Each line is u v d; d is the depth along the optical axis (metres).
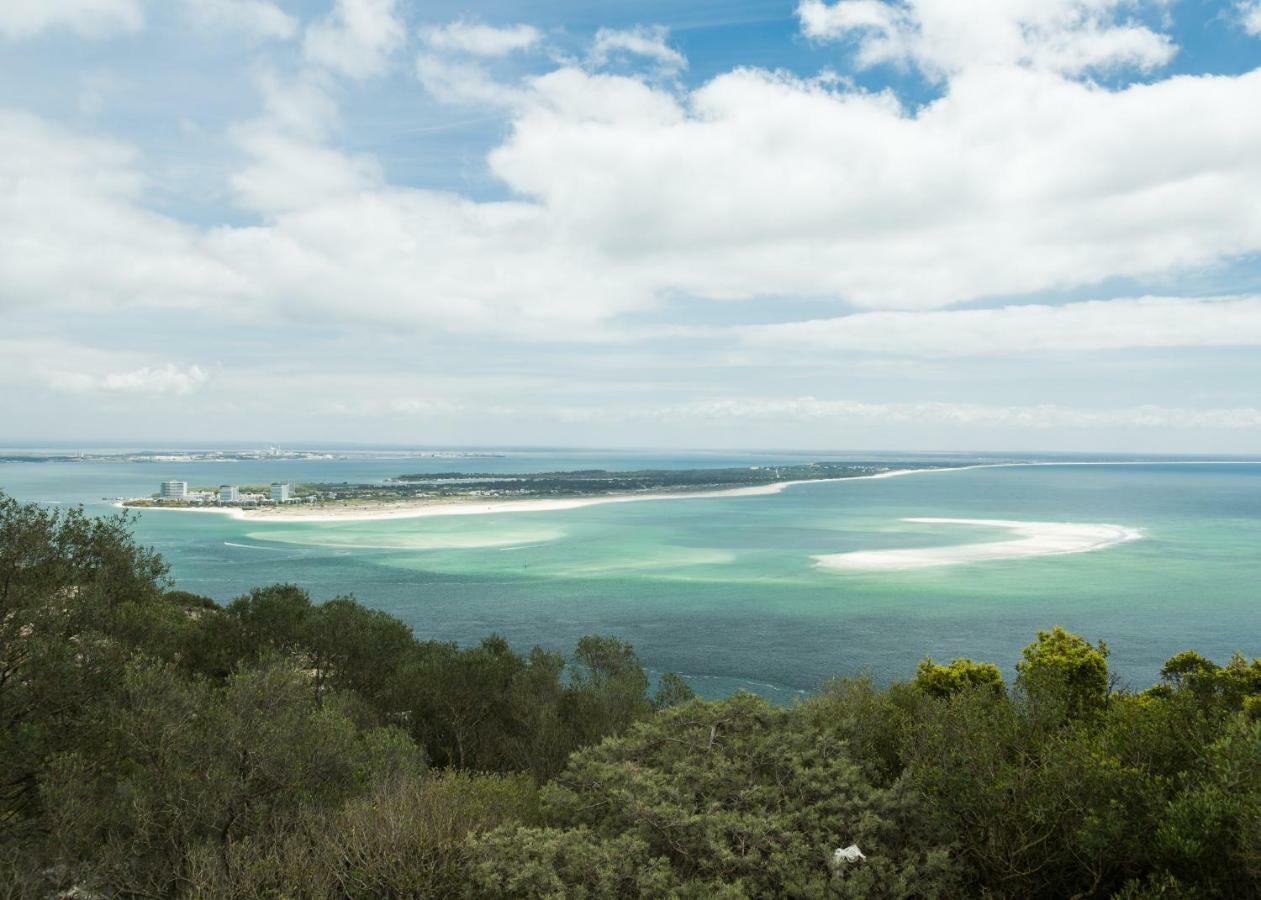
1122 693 24.08
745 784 13.16
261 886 12.09
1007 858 11.63
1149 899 10.35
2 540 18.28
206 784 14.20
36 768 15.50
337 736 17.22
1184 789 11.27
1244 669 22.14
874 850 11.63
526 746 29.69
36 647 16.22
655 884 10.52
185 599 51.88
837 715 18.47
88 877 13.16
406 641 37.31
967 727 13.65
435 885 11.74
